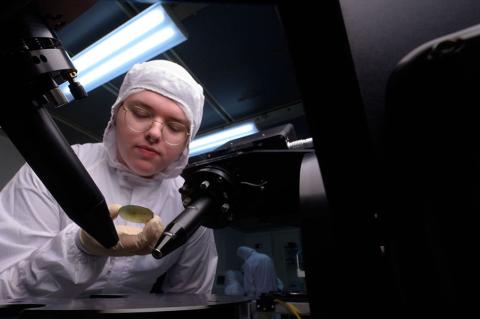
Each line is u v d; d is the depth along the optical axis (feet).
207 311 1.21
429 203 0.52
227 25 6.98
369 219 0.66
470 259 0.48
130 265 3.23
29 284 2.31
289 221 1.86
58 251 2.28
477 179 0.48
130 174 3.43
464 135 0.49
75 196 1.03
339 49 0.63
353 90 0.61
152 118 3.05
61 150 0.98
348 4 0.64
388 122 0.57
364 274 0.69
